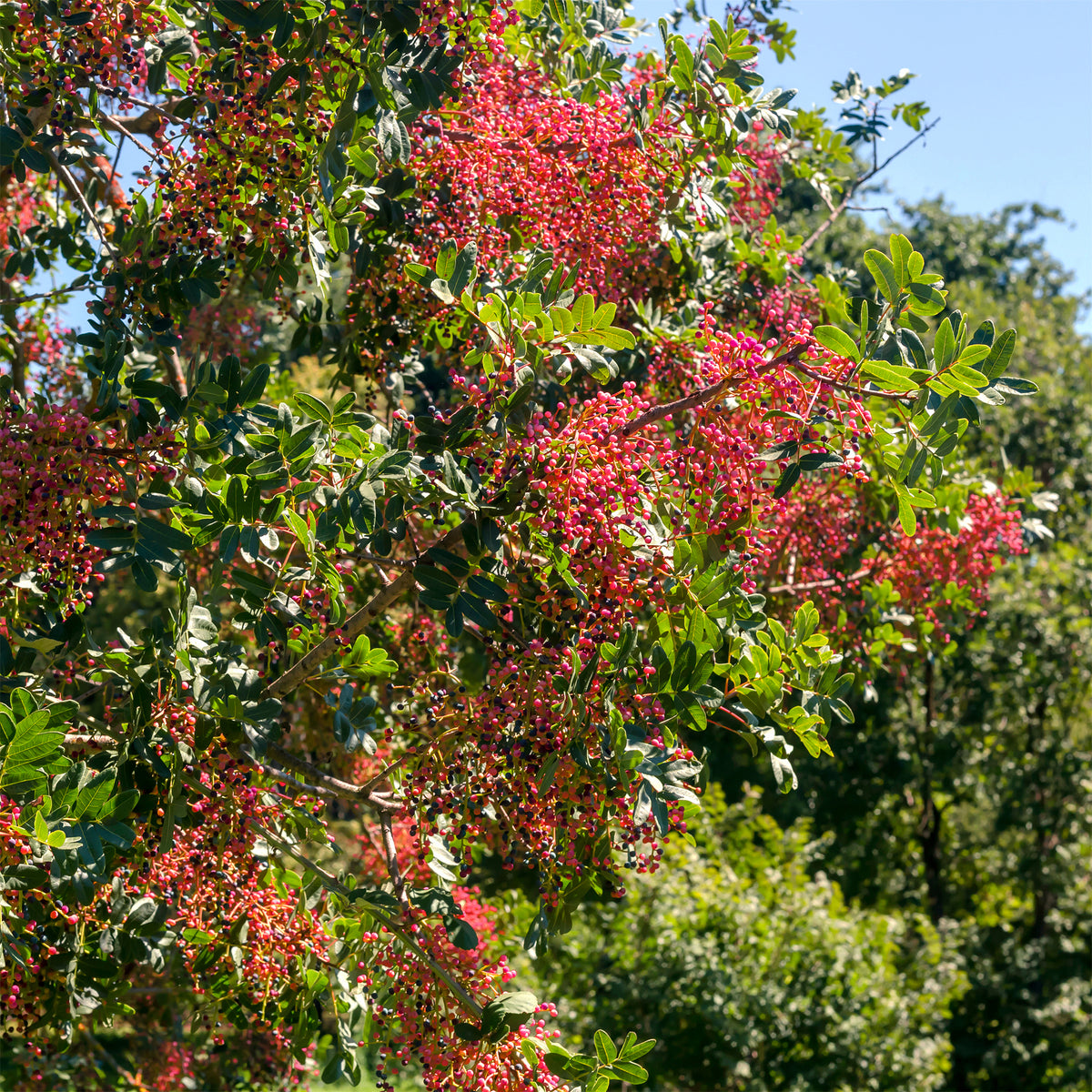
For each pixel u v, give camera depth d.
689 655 3.50
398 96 4.09
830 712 3.94
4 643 3.85
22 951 3.91
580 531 3.49
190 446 3.99
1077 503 18.05
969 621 7.45
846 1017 11.55
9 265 6.55
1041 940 17.59
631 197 5.20
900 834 19.00
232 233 4.67
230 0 3.98
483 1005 4.24
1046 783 17.11
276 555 5.25
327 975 4.90
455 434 3.91
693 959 11.29
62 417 3.86
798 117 7.96
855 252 21.03
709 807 13.55
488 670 3.96
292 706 7.08
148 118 5.36
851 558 7.04
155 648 3.96
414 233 5.38
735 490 3.54
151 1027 7.72
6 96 4.50
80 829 3.35
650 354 6.12
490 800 3.93
